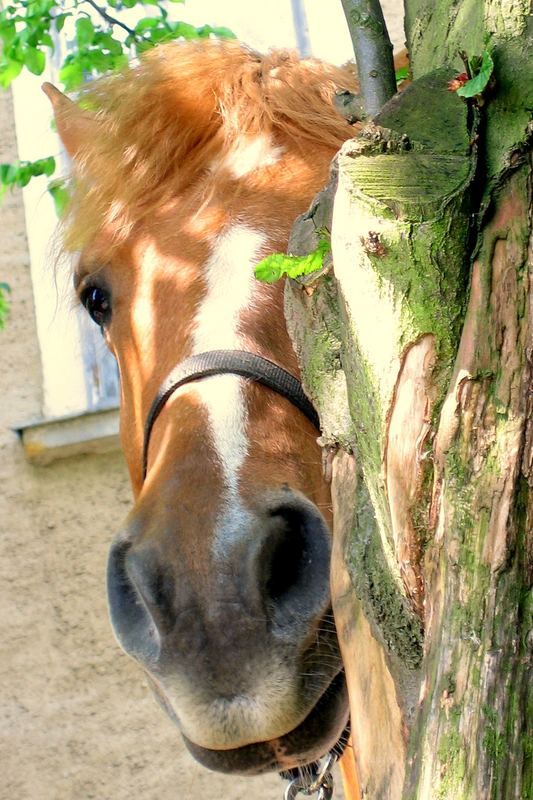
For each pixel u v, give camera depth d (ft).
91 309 8.17
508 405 3.58
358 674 4.35
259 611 5.47
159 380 6.72
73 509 19.08
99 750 18.15
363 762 4.27
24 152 20.57
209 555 5.55
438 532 3.72
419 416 3.87
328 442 4.72
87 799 17.94
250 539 5.55
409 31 5.10
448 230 3.78
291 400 6.23
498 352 3.61
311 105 7.87
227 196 7.31
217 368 6.29
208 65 8.22
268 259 4.69
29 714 18.29
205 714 5.42
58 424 18.88
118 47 12.74
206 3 20.83
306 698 5.57
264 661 5.45
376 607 4.17
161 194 7.64
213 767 5.87
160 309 6.96
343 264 4.03
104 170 7.77
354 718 4.36
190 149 7.83
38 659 18.49
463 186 3.77
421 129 4.01
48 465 19.26
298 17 20.77
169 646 5.55
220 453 5.90
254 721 5.41
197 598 5.53
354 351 4.12
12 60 13.00
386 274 3.88
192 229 7.19
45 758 18.13
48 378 19.71
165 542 5.67
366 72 5.32
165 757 18.08
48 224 20.16
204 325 6.57
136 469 7.86
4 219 20.36
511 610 3.45
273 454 5.95
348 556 4.41
